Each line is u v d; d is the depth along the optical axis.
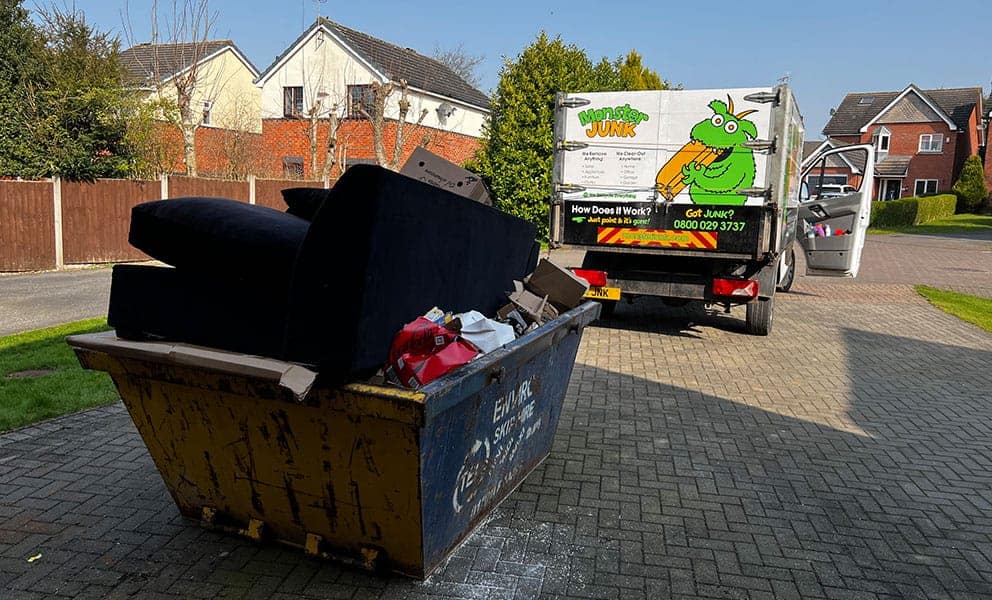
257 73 31.95
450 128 30.48
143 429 3.35
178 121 19.77
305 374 2.52
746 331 9.45
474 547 3.58
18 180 14.18
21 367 6.54
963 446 5.29
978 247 24.69
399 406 2.56
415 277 2.94
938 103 52.69
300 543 3.29
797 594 3.29
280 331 2.73
